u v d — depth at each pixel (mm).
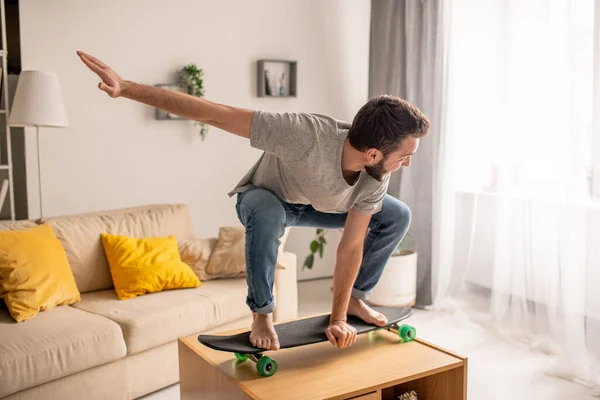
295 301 3432
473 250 3904
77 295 2910
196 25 4180
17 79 3637
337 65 4750
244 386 1906
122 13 3928
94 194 3951
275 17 4465
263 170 2105
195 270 3305
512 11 3367
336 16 4703
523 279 3412
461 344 3379
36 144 3734
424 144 4051
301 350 2221
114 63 3934
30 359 2271
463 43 3787
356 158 1822
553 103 3191
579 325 2953
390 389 2309
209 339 2084
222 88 4320
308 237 4824
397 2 4258
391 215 2256
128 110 4012
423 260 4117
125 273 3047
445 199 3893
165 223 3438
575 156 2971
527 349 3293
